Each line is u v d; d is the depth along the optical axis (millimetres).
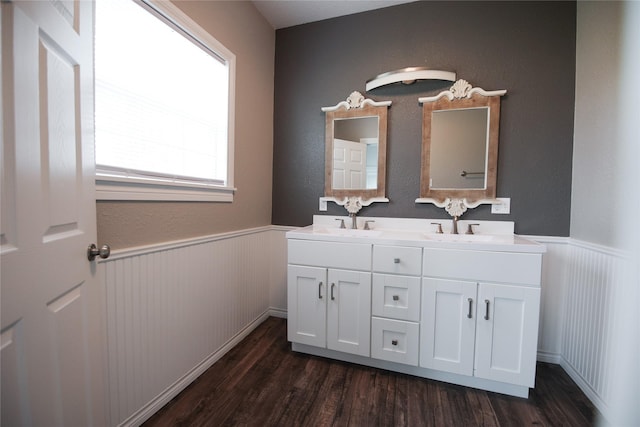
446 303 1554
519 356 1449
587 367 1502
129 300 1219
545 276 1810
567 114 1745
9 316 621
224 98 1812
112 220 1149
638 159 1189
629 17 1269
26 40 658
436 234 1899
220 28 1724
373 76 2127
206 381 1596
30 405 686
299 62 2320
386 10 2084
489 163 1870
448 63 1952
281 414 1359
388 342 1662
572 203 1737
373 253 1666
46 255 736
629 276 1196
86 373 927
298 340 1846
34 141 692
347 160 2188
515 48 1827
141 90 1305
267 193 2363
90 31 929
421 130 2021
